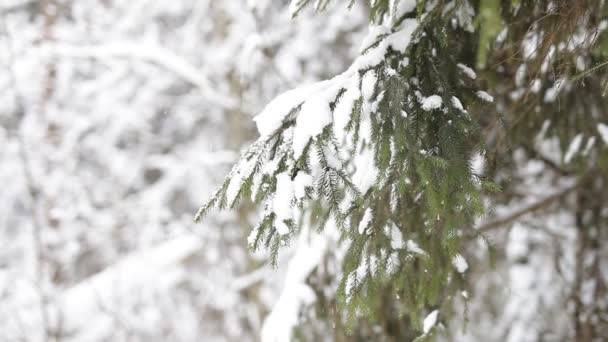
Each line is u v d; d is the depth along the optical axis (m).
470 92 1.75
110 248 7.12
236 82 5.07
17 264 6.66
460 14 1.79
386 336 2.63
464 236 2.10
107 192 7.16
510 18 1.85
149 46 5.27
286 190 1.53
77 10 6.82
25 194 6.58
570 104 2.25
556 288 3.71
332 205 1.52
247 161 1.61
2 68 6.11
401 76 1.63
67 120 7.08
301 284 2.72
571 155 2.33
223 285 6.10
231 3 4.97
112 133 7.48
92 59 6.08
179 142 8.20
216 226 6.04
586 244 3.18
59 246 6.49
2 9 6.22
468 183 1.52
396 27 1.72
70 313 5.84
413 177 1.64
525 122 2.30
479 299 3.90
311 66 4.99
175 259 6.45
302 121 1.55
